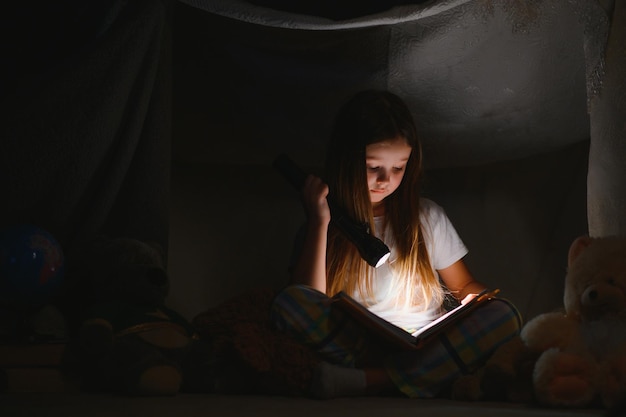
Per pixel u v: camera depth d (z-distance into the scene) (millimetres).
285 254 2982
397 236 2373
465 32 2480
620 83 2137
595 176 2191
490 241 2963
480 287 2426
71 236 2438
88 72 2361
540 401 1716
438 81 2613
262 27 2486
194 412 1556
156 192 2512
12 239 2170
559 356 1706
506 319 1992
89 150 2373
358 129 2301
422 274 2363
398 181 2326
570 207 2906
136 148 2512
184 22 2559
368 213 2318
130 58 2393
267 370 1927
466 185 3006
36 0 2645
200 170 3000
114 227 2510
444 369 1970
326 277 2359
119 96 2387
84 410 1585
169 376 1915
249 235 2986
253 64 2613
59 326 2184
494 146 2826
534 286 2926
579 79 2527
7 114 2340
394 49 2547
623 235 1980
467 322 1987
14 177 2338
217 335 2098
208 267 2953
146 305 2188
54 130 2350
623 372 1658
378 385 1976
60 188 2375
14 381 2045
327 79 2633
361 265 2342
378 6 2562
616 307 1762
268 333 2002
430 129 2764
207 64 2639
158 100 2512
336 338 2002
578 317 1841
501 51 2512
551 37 2445
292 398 1909
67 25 2666
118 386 2004
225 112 2760
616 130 2139
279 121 2768
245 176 3010
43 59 2697
